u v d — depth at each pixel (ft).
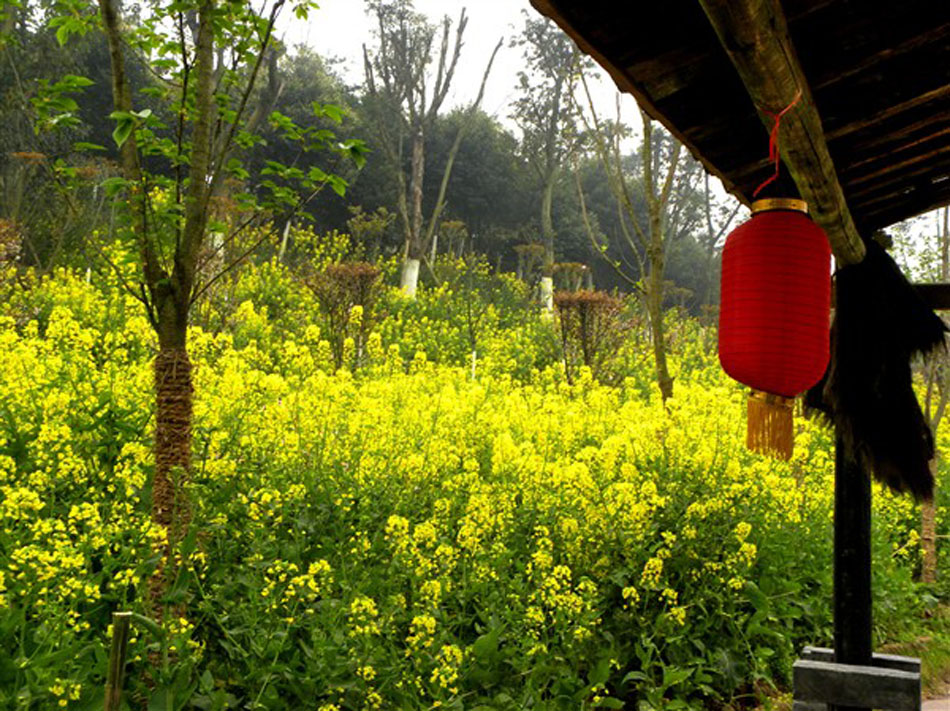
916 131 9.06
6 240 43.47
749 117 8.09
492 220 130.31
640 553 16.28
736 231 7.72
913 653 19.69
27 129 59.98
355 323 39.01
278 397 18.35
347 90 126.52
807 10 6.66
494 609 13.67
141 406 16.57
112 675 7.36
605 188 145.89
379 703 11.34
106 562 11.73
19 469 14.40
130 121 11.07
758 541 18.66
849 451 10.91
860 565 11.02
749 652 16.61
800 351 7.22
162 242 12.00
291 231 68.44
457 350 48.78
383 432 18.43
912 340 10.76
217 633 11.85
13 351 18.65
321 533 15.12
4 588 10.06
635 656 15.57
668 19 6.54
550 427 22.38
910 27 6.82
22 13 63.00
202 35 11.74
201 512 12.81
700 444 20.16
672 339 57.72
